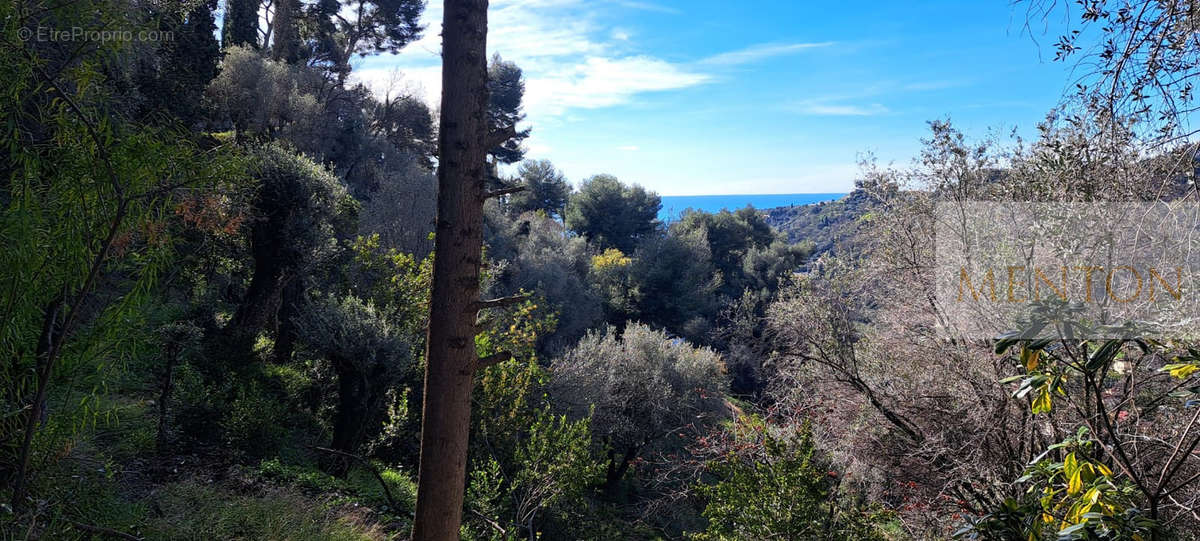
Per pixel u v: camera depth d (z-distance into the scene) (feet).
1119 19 9.01
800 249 144.25
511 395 40.96
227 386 36.09
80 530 16.22
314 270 46.39
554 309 95.86
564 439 35.37
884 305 26.17
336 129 99.30
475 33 11.91
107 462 20.76
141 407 28.66
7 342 12.48
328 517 23.98
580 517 40.40
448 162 12.01
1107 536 6.04
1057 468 6.89
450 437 12.31
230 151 15.21
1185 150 9.77
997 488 17.94
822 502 24.30
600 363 64.08
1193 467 12.92
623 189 172.35
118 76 20.86
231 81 78.69
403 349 36.83
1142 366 14.17
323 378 42.11
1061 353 9.27
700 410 64.80
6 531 13.20
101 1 13.73
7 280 11.95
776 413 26.99
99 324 13.46
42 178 13.15
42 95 13.38
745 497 24.91
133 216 13.30
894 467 22.43
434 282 12.28
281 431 34.73
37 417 12.94
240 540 20.36
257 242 43.93
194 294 45.19
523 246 117.91
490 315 44.65
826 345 26.84
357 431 34.81
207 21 52.70
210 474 25.82
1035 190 17.04
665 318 136.05
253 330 43.57
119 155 12.80
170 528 19.33
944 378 21.30
